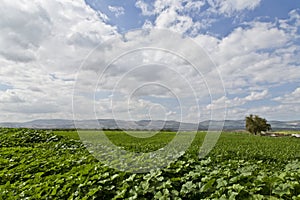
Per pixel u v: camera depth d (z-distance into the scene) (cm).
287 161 980
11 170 700
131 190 526
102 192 534
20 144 1193
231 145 1323
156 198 497
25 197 523
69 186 550
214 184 532
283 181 500
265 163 909
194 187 517
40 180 615
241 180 534
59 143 1222
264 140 1741
